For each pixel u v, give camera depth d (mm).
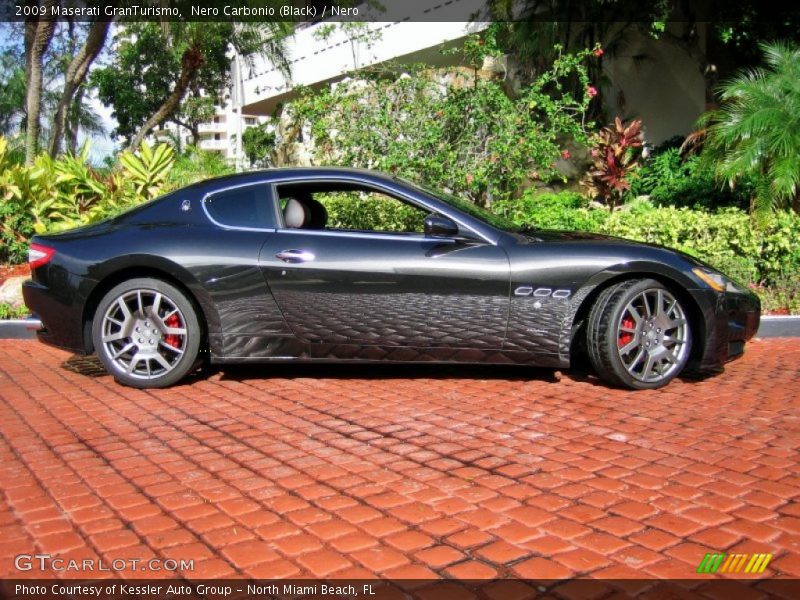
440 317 4820
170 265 4879
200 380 5320
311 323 4895
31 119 13383
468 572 2561
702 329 4902
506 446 3836
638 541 2770
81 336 5051
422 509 3070
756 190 7957
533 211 9328
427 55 15969
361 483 3359
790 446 3781
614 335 4746
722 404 4582
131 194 10172
